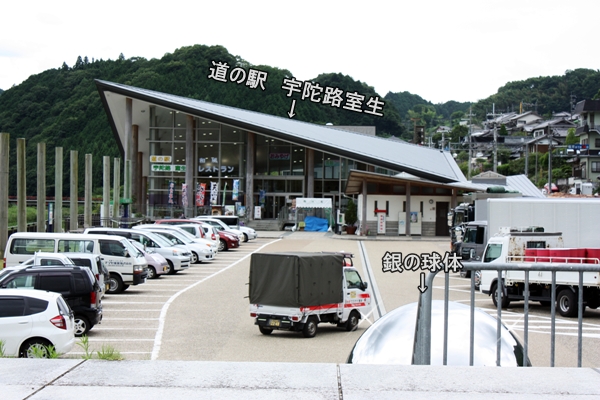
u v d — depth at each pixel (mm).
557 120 120562
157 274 28203
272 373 5684
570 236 26594
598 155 83000
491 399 5004
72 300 15586
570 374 5695
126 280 23500
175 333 16281
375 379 5496
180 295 23125
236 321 18172
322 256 16750
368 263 34562
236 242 43500
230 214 66812
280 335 16469
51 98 117875
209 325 17516
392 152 67375
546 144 109062
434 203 57344
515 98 184125
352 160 69250
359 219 59844
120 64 124312
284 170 69938
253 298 16547
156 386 5277
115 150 101188
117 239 23656
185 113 67562
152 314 19172
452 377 5570
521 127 141250
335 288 17062
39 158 37906
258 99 110562
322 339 16031
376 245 47344
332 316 17031
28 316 12031
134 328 16906
